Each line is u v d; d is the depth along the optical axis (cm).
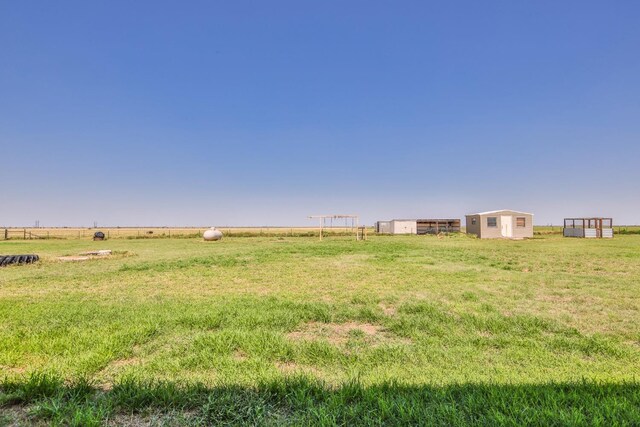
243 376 316
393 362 372
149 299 685
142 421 232
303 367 357
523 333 475
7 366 346
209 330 478
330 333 483
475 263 1237
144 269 1117
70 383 288
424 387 286
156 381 301
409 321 520
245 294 732
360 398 262
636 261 1270
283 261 1313
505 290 758
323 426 219
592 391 276
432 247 1969
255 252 1698
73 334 448
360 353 398
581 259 1340
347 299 678
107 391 278
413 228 4862
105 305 624
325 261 1309
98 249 2175
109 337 429
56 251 2030
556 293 724
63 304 630
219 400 252
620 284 821
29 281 912
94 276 987
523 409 241
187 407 250
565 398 259
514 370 348
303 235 4506
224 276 973
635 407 242
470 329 491
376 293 731
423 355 390
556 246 2048
